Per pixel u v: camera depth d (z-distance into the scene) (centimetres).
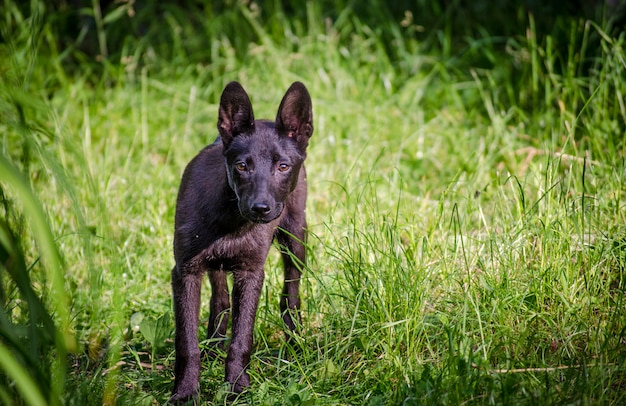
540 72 1056
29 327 435
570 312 576
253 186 563
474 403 489
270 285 676
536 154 895
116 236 789
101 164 909
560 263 608
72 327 624
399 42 1148
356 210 681
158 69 1189
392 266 603
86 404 505
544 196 641
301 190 668
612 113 886
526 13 1241
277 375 565
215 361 595
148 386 582
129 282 729
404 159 954
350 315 605
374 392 536
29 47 1002
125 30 1276
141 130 1019
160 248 781
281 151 582
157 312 697
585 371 508
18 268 414
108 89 1124
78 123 1036
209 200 581
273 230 618
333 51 1123
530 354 545
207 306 715
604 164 778
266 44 1127
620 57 834
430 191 864
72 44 1238
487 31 1245
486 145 940
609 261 632
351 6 1222
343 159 933
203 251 579
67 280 697
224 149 588
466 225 661
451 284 620
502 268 613
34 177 852
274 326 659
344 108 1027
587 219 673
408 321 552
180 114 1074
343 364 564
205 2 1305
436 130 1012
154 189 875
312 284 687
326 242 710
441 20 1270
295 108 599
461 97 1112
